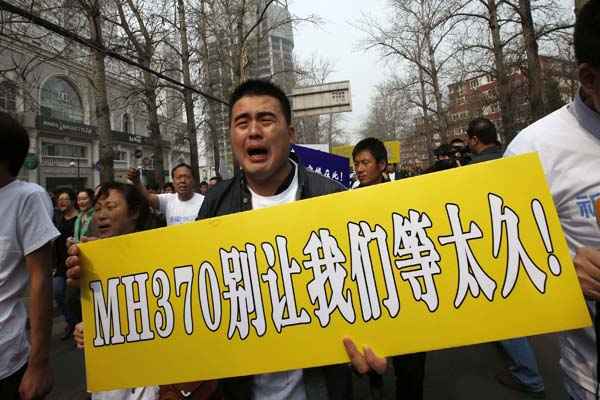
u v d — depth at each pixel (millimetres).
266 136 1308
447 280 1138
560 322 1070
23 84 6668
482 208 1153
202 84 15188
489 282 1118
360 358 1114
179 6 12688
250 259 1229
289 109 1428
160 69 11891
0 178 1583
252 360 1179
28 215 1575
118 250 1307
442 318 1121
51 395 3076
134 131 30969
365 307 1158
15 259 1557
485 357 3223
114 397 1438
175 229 1285
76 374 3408
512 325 1090
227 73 14859
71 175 24000
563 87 13359
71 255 1326
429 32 17250
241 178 1469
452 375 2965
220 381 1314
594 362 1104
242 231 1246
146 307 1266
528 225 1119
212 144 18828
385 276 1164
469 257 1138
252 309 1205
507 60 11922
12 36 6461
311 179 1455
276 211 1242
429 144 21984
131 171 3812
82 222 4402
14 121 1604
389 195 1202
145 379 1225
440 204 1175
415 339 1120
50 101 21594
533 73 9180
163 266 1274
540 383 2561
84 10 7238
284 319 1186
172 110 16141
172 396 1383
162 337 1241
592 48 924
